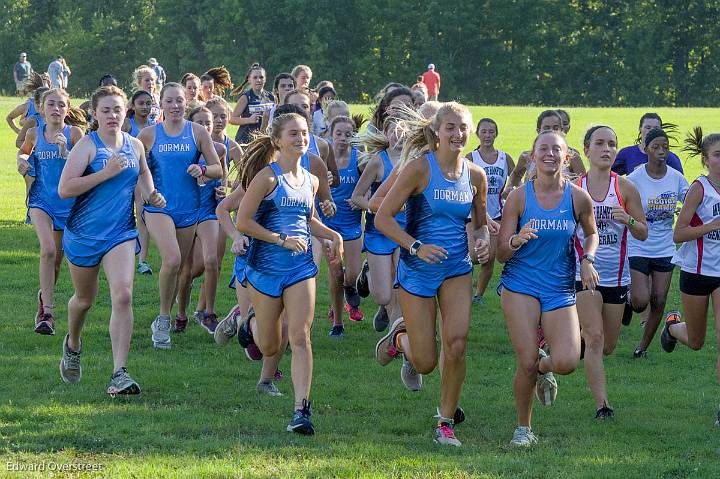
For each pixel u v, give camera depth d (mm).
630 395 22156
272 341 19516
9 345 24547
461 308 18047
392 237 17984
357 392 21672
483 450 18000
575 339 18031
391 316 24859
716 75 185000
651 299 25484
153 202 21328
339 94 185375
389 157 25000
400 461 16969
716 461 17766
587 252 18500
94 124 25328
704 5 183375
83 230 20219
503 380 23250
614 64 183375
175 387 21438
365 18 184250
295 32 185125
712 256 20875
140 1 190625
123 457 16812
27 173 26297
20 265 34656
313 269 18969
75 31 186375
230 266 36125
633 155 28359
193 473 16000
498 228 20406
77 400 20031
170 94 24984
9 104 106062
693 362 25422
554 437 18984
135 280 32969
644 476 16703
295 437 18203
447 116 17719
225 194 26031
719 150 20547
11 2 191500
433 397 21438
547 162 18047
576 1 186625
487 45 186000
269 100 39094
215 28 185500
